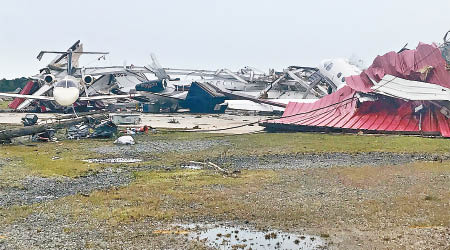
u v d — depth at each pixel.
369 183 26.53
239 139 50.84
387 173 29.78
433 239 16.42
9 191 24.64
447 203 21.52
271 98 106.69
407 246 15.77
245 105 95.50
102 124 53.16
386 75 60.59
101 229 17.86
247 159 37.34
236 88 124.38
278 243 16.36
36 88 101.56
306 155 39.38
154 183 26.83
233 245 16.11
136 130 58.03
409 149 42.09
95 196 23.25
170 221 19.08
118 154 40.25
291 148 43.50
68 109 93.12
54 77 92.38
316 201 22.25
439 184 25.91
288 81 110.25
